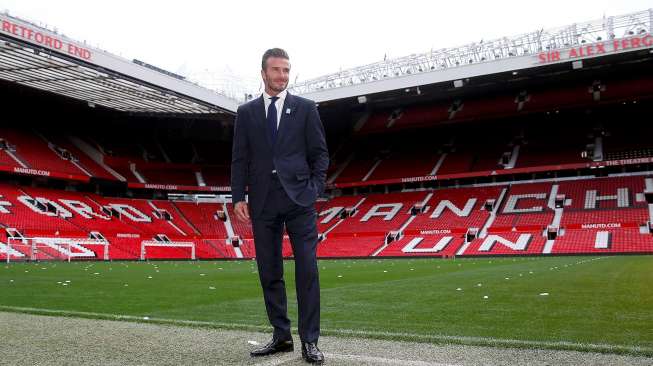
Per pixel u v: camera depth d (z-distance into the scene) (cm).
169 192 4416
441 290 972
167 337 402
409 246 3453
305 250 335
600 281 1064
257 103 354
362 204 4228
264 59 350
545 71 3175
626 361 314
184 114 3747
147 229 3728
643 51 2723
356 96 3394
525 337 426
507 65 2931
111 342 379
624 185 3509
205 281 1332
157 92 3044
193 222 4091
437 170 4041
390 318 580
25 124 3881
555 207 3462
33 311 613
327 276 1541
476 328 487
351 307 705
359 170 4406
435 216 3750
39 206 3356
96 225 3472
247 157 356
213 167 4534
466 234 3431
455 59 3141
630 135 3716
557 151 3809
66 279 1394
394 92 3394
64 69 2602
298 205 336
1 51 2317
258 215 347
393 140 4716
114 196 4153
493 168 3838
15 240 2850
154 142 4553
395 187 4406
